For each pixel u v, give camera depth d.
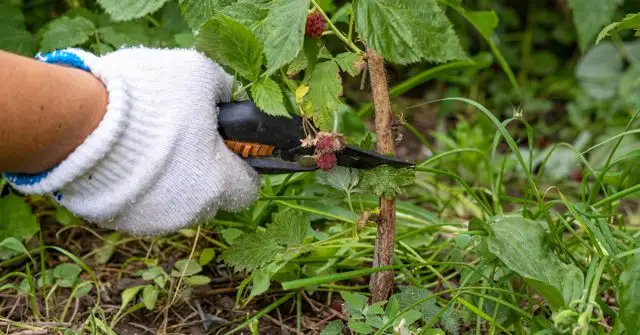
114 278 1.14
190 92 0.94
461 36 1.69
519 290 1.04
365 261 1.12
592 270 0.96
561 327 0.92
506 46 1.77
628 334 0.91
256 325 1.01
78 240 1.19
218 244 1.14
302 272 1.09
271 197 1.09
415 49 0.92
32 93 0.90
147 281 1.12
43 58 0.96
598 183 1.07
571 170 1.39
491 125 1.46
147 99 0.93
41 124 0.90
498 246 0.96
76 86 0.92
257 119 0.95
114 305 1.10
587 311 0.91
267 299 1.10
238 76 1.03
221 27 0.94
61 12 1.38
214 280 1.12
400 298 1.01
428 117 1.59
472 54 1.73
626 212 1.32
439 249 1.11
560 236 1.07
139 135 0.93
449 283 1.11
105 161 0.93
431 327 1.01
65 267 1.11
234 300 1.10
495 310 0.99
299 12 0.92
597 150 1.40
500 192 1.17
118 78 0.93
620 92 1.52
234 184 0.95
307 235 1.07
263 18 0.98
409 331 0.96
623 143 1.39
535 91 1.69
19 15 1.23
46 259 1.16
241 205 0.97
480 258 1.06
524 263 0.96
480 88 1.68
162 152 0.93
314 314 1.08
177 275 1.09
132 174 0.93
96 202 0.94
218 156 0.94
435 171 1.09
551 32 1.81
